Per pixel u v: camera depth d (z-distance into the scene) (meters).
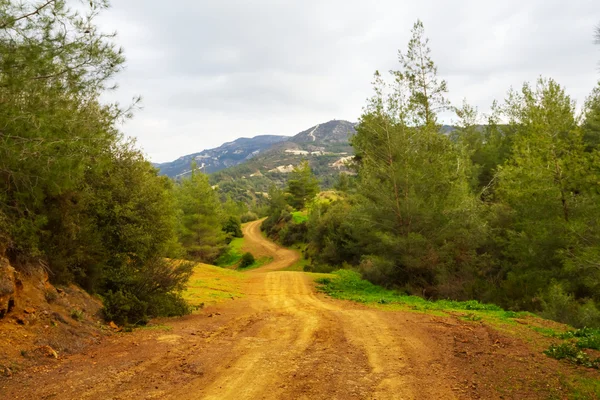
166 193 16.73
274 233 76.00
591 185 16.22
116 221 13.61
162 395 5.77
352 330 10.98
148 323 11.35
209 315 13.65
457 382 6.55
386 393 6.02
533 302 16.38
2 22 6.87
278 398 5.75
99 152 9.20
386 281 24.33
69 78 7.73
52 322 8.56
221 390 6.04
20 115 7.15
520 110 30.53
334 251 43.75
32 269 9.53
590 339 8.85
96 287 12.19
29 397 5.47
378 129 23.38
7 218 8.86
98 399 5.51
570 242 16.41
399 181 22.55
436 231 22.44
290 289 23.98
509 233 19.84
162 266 13.09
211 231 48.28
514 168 19.84
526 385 6.32
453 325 11.62
